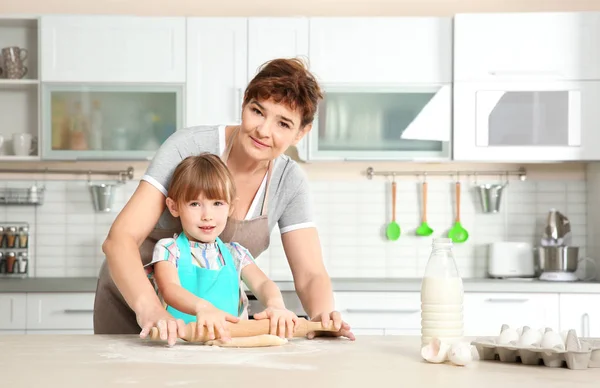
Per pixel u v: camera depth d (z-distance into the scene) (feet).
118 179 14.47
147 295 5.46
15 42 14.30
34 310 12.35
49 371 4.05
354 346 5.23
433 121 13.33
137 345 5.18
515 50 13.25
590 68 13.25
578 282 12.84
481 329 12.50
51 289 12.34
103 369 4.12
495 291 12.53
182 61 13.26
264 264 14.26
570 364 4.16
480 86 13.25
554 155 13.24
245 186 6.75
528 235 14.56
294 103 5.79
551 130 13.24
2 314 12.32
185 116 13.25
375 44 13.34
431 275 4.80
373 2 14.66
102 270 7.30
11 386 3.59
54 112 13.25
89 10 14.53
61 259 14.35
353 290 12.45
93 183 14.40
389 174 14.52
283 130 5.89
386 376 3.92
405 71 13.34
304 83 5.85
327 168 14.56
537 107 13.24
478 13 13.50
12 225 14.30
